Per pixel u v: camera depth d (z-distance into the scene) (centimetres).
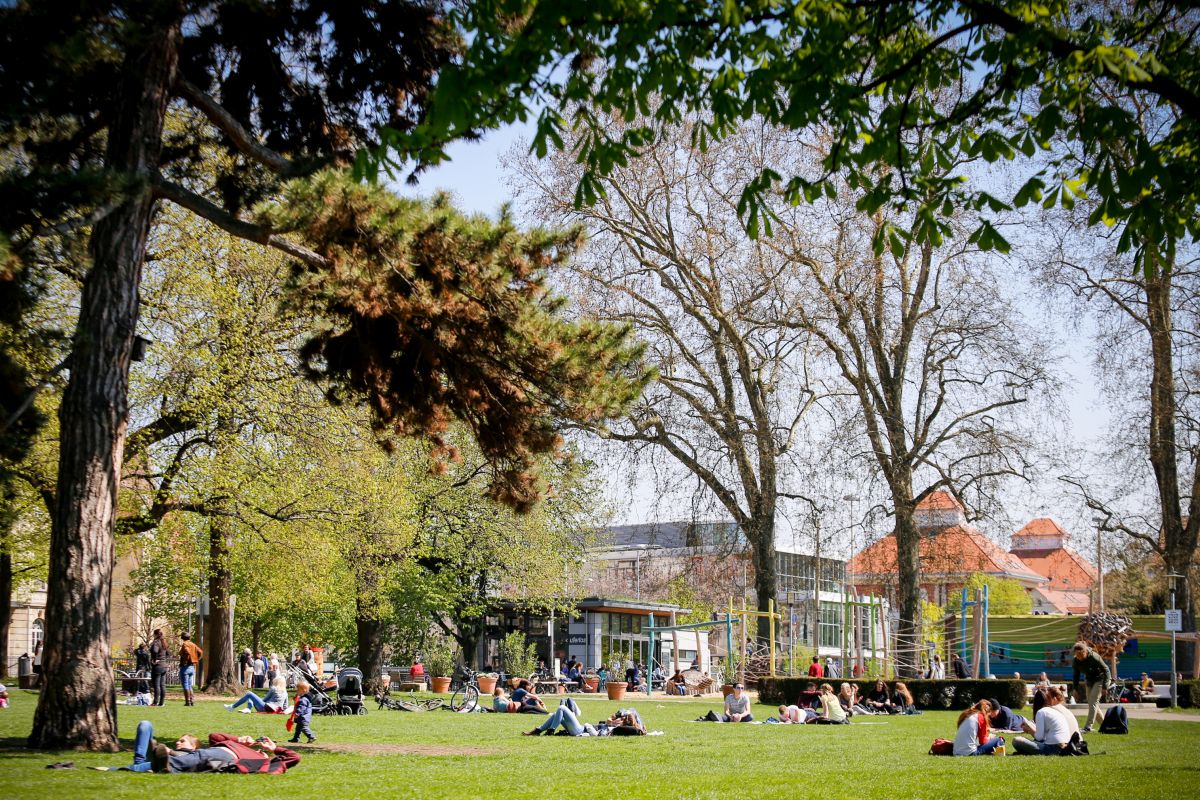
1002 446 3372
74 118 1448
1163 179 761
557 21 745
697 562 3741
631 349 1767
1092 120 770
